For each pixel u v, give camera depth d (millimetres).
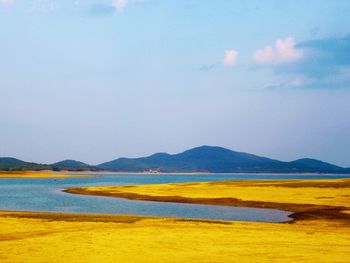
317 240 25672
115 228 30078
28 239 25328
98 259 20297
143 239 25438
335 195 65062
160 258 20531
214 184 102562
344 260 20141
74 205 60281
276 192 72250
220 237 26438
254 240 25516
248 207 55219
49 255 21078
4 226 31141
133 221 34625
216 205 58344
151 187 94875
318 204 53688
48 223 32875
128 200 67938
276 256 21000
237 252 21969
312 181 104688
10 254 21297
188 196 68938
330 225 36156
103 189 93250
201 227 30984
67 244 23797
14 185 138000
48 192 92812
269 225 33812
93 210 53312
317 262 19703
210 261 19906
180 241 24906
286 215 46594
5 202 66312
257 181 115312
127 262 19734
